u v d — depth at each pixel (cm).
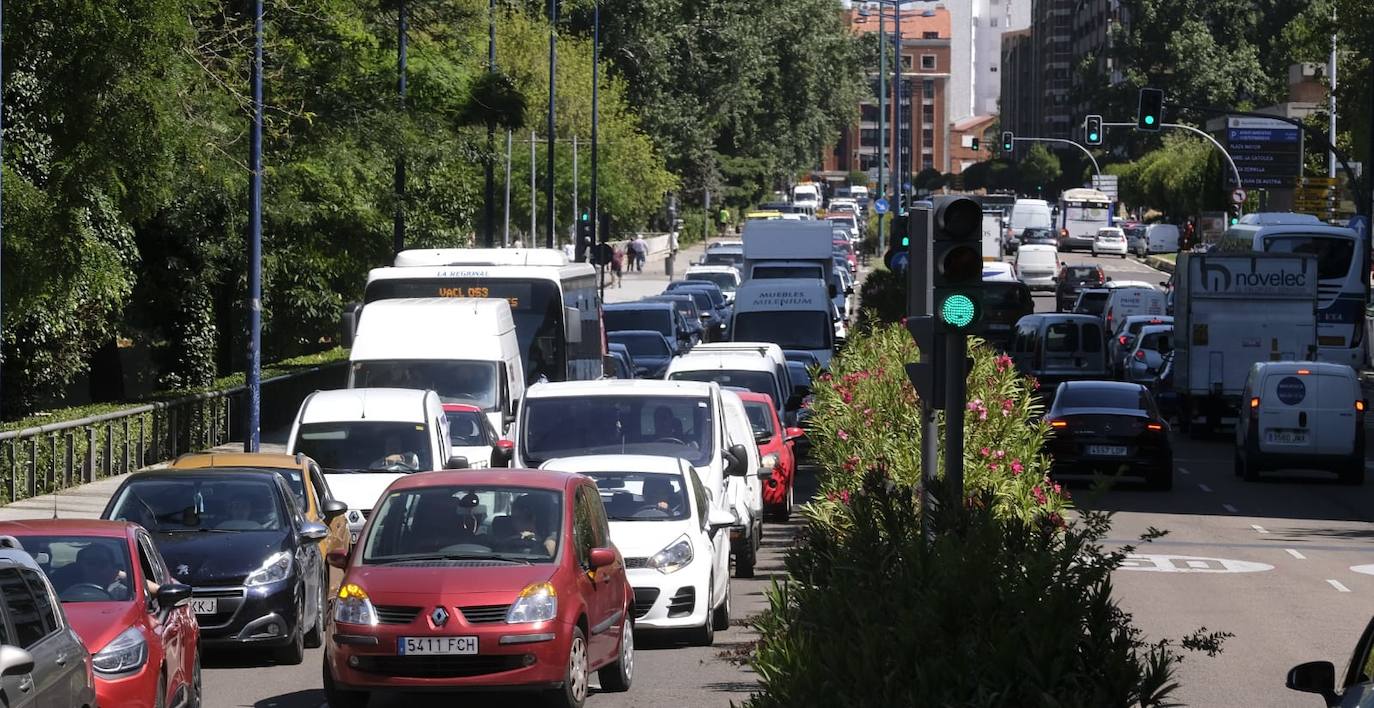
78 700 1986
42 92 4750
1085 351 9662
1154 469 5931
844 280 14188
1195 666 2956
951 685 1515
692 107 19350
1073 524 1900
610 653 2741
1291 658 3039
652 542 3159
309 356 9331
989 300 11662
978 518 1811
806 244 10831
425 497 2706
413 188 9150
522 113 8306
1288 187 18888
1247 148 18900
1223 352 7981
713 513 3334
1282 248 9525
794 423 6178
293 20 6600
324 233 8538
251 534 3186
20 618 1883
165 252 8012
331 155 6744
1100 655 1560
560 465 3356
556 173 15600
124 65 4691
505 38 15138
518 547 2633
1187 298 8006
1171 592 3841
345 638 2508
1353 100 12912
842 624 1697
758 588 3934
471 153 8031
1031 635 1527
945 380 2445
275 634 3084
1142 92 10075
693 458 3744
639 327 9719
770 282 8662
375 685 2492
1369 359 11544
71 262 4894
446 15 7844
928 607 1566
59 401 9369
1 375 6488
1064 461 5944
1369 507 5612
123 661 2222
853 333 5828
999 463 3478
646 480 3294
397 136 6831
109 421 5938
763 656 1767
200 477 3319
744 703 1659
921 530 1903
